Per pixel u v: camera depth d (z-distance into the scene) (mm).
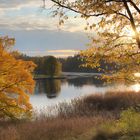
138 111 12961
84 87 70625
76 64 191375
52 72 135250
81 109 22719
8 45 19375
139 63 10422
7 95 21531
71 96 51781
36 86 77875
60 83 89125
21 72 19328
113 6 9688
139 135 9867
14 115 20250
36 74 134500
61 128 13938
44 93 59250
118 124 11508
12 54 19969
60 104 24625
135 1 10023
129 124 10859
